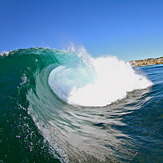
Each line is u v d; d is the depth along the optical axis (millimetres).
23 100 5473
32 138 3676
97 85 9297
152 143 3791
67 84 8586
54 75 9164
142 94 8539
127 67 13867
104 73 11422
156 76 15930
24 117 4477
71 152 3438
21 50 12328
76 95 7832
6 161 2977
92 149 3643
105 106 7023
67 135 4203
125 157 3350
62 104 6914
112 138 4172
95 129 4762
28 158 3094
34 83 7258
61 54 13430
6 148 3287
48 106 6102
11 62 9219
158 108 6109
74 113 6176
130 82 10883
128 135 4289
